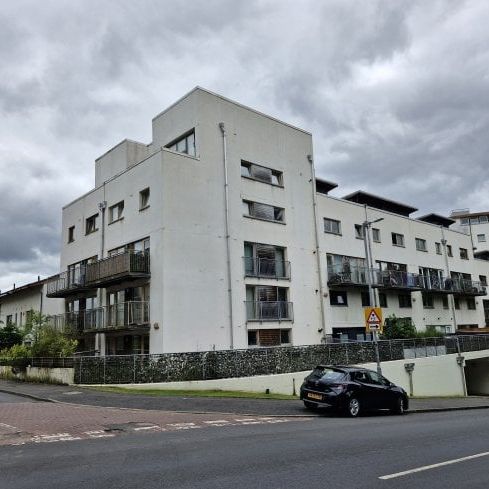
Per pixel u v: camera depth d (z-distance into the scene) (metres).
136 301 21.72
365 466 7.16
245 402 15.24
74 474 6.49
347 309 29.77
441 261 40.25
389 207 38.75
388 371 24.28
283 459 7.51
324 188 34.59
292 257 27.02
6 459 7.44
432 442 9.41
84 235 28.30
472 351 30.92
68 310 29.50
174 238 21.98
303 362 21.36
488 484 6.28
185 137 24.94
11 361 23.20
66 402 14.50
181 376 18.34
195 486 5.95
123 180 25.14
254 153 26.27
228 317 23.19
